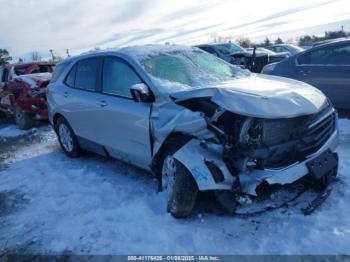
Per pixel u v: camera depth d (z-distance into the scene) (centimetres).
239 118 322
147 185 450
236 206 339
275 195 365
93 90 505
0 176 558
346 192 383
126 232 345
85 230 358
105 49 514
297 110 332
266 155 324
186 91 365
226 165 322
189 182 340
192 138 345
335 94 700
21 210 425
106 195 434
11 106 940
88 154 614
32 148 714
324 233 315
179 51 482
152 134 394
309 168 340
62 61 612
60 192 462
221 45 1434
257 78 449
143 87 388
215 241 318
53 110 601
